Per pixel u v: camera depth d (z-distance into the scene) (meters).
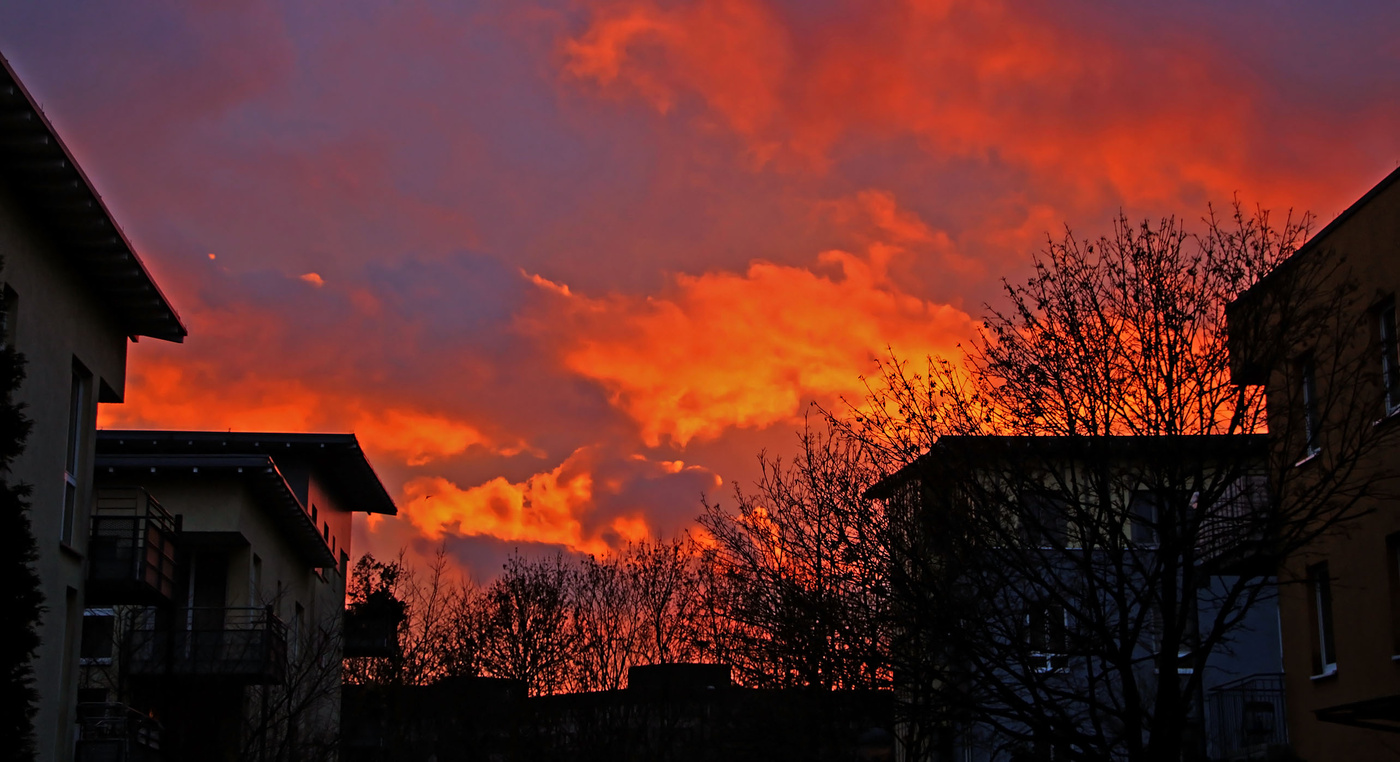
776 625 26.28
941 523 22.09
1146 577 20.34
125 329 23.28
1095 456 20.75
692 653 44.62
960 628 21.84
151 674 29.58
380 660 52.19
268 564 36.53
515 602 48.59
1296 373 20.84
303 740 36.59
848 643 23.31
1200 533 21.17
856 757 30.19
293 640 39.25
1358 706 16.09
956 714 21.95
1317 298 20.84
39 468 19.34
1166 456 20.36
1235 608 22.38
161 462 32.78
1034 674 21.33
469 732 48.56
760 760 30.98
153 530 25.69
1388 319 19.78
